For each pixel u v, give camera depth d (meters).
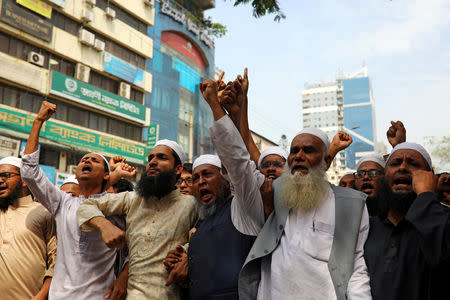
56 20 17.69
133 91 21.92
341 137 2.94
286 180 2.43
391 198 2.32
